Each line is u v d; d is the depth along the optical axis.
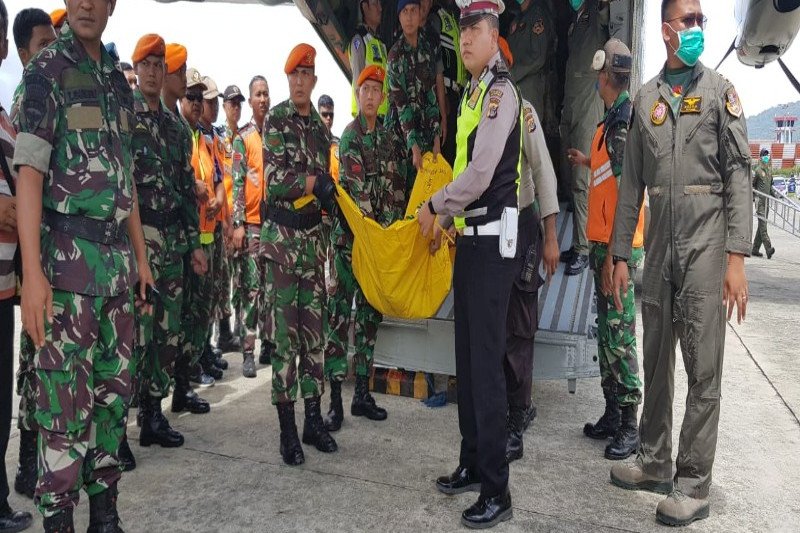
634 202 2.72
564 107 4.80
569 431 3.48
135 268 2.21
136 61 3.07
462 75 4.63
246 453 3.14
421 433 3.43
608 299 3.12
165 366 3.22
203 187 3.99
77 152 1.96
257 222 4.60
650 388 2.67
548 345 3.57
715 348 2.45
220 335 5.26
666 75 2.53
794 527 2.45
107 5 2.04
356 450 3.19
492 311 2.42
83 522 2.45
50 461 1.96
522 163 2.87
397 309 3.54
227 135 5.56
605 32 4.60
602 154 3.14
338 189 3.27
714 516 2.53
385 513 2.53
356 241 3.45
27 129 1.83
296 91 3.06
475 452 2.67
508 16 5.17
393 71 4.07
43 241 1.96
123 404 2.17
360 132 3.65
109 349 2.10
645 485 2.74
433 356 3.84
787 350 5.14
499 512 2.44
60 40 1.99
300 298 3.14
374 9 4.50
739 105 2.37
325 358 3.54
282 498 2.65
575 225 4.36
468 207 2.47
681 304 2.48
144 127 3.10
